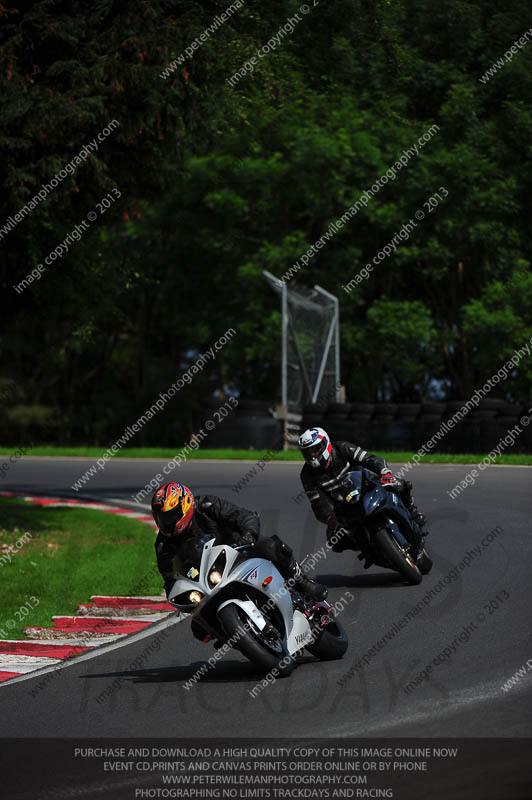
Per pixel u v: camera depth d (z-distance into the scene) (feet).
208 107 201.05
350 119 481.05
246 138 462.60
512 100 447.83
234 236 531.50
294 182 506.48
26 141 180.75
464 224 474.08
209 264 579.48
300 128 482.28
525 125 438.40
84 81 180.55
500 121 458.91
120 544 183.11
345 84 238.68
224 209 529.04
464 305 499.51
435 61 378.12
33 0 185.37
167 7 194.90
